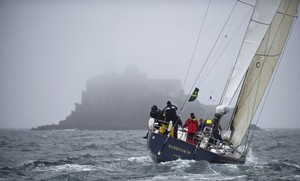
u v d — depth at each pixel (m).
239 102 89.00
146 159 100.00
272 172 76.94
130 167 83.12
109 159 101.88
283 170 80.75
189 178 69.00
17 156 116.94
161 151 81.50
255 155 119.69
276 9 85.75
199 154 80.06
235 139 88.38
